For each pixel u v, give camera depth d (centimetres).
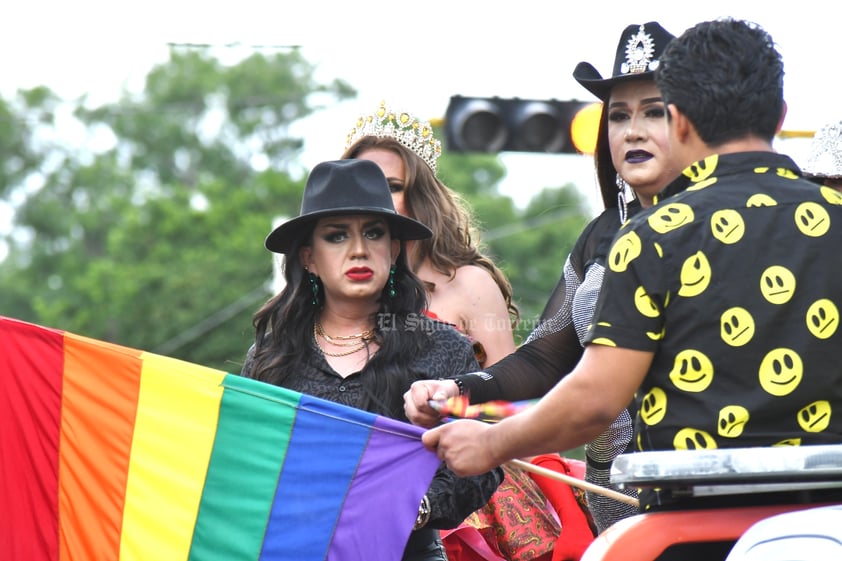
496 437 636
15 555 768
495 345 963
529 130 2189
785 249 595
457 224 994
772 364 589
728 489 596
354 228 783
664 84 632
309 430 739
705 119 620
